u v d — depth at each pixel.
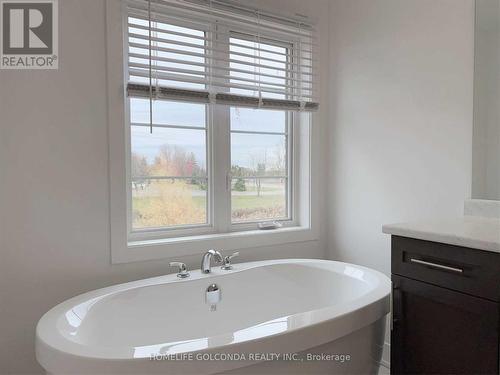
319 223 2.67
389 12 2.28
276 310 2.14
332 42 2.64
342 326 1.45
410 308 1.52
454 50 1.97
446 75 2.01
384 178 2.33
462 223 1.63
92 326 1.54
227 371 1.20
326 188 2.70
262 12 2.36
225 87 2.30
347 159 2.55
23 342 1.74
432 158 2.08
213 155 2.32
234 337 1.25
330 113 2.66
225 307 2.00
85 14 1.84
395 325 1.57
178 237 2.21
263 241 2.41
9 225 1.70
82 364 1.12
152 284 1.81
